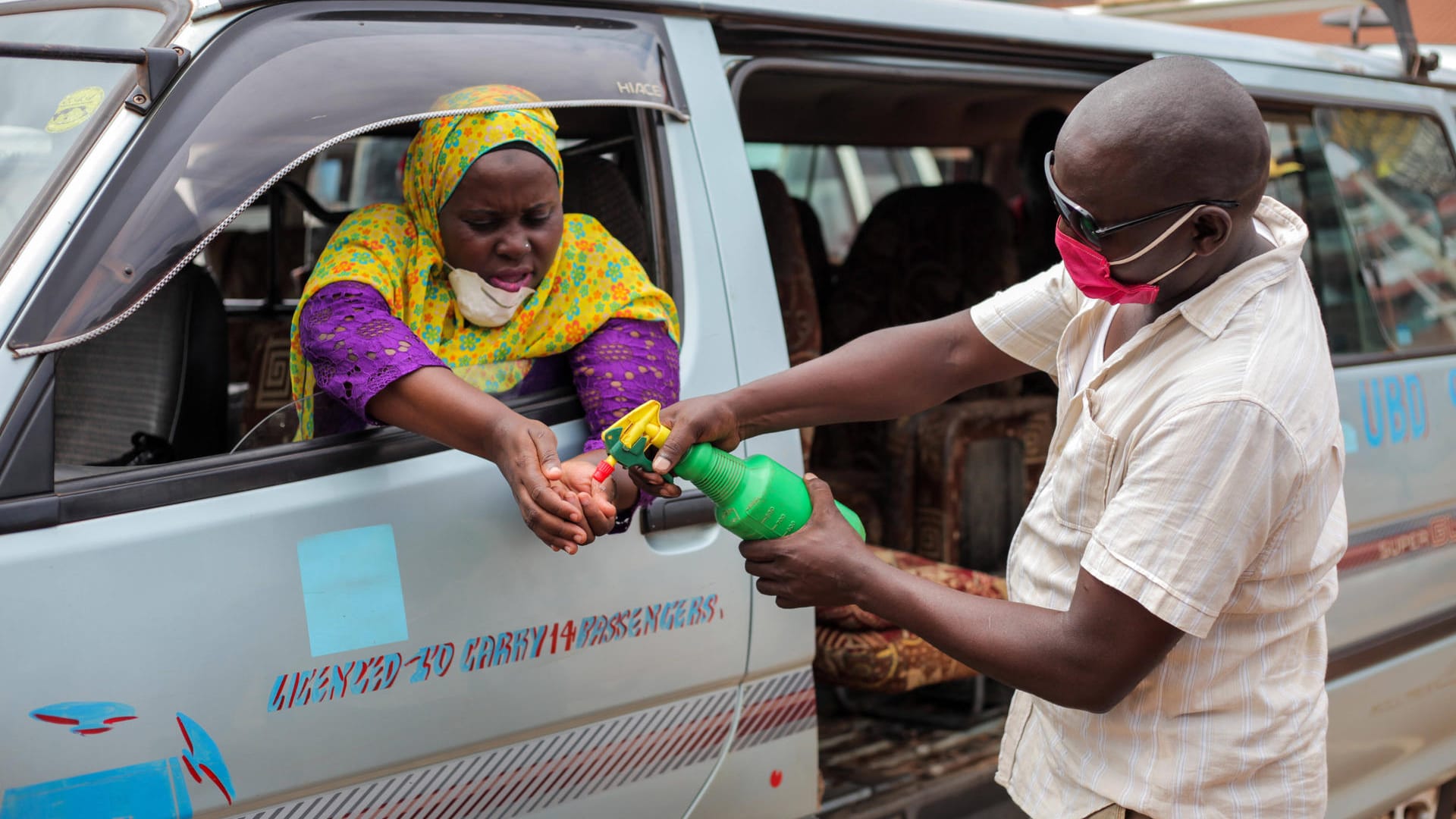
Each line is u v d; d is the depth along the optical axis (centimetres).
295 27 157
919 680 263
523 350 174
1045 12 247
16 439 133
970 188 350
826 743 281
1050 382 353
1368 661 274
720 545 182
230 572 143
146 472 142
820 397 167
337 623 150
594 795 173
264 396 229
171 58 146
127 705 136
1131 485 131
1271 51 293
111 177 142
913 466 320
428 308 170
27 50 135
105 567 136
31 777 131
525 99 166
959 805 250
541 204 164
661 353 176
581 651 169
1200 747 140
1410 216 318
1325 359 133
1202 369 129
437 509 158
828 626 267
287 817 148
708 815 186
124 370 201
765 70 209
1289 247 131
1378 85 317
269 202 296
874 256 365
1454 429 300
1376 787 282
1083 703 135
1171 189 122
